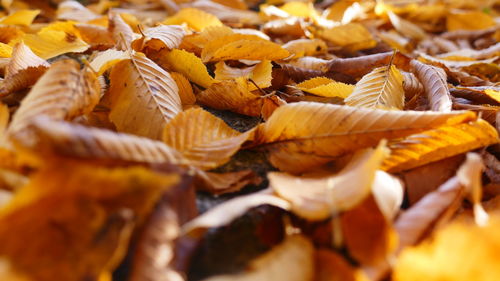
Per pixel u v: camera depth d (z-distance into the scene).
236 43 0.46
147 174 0.29
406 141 0.35
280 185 0.32
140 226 0.30
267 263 0.29
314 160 0.35
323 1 1.06
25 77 0.40
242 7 0.90
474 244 0.30
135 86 0.39
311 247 0.30
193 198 0.32
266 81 0.44
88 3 0.93
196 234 0.31
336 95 0.45
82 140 0.29
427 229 0.31
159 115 0.38
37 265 0.28
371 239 0.30
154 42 0.46
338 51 0.69
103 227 0.28
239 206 0.30
